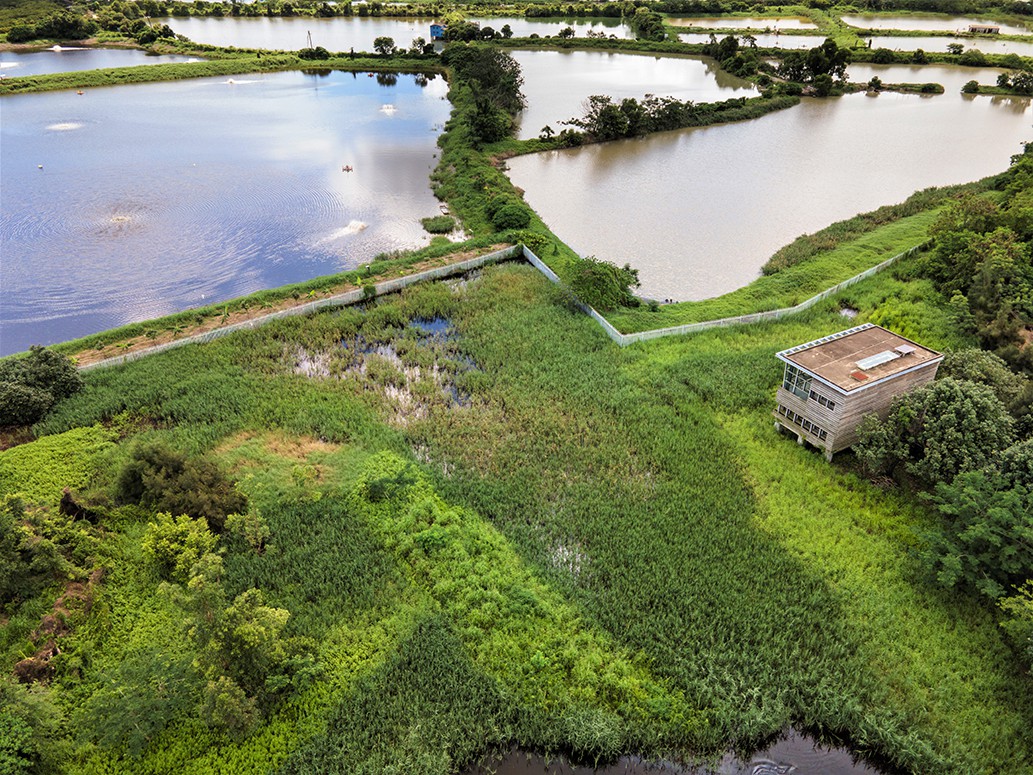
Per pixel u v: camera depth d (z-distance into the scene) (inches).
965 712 935.7
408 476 1290.6
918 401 1261.1
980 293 1737.2
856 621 1057.5
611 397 1529.3
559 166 2928.2
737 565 1143.6
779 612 1063.0
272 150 3105.3
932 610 1074.7
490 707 943.7
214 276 2079.2
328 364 1662.2
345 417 1480.1
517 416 1482.5
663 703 942.4
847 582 1114.7
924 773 885.2
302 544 1180.5
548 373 1609.3
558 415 1483.8
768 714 936.9
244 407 1499.8
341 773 872.3
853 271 2017.7
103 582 1104.2
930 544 1116.5
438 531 1176.2
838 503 1268.5
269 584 1108.5
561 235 2306.8
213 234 2329.0
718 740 924.0
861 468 1346.0
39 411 1460.4
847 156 3014.3
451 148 3031.5
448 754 900.6
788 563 1147.3
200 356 1662.2
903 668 991.6
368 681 965.2
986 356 1421.0
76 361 1647.4
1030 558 1027.9
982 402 1221.7
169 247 2242.9
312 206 2536.9
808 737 950.4
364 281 1966.0
